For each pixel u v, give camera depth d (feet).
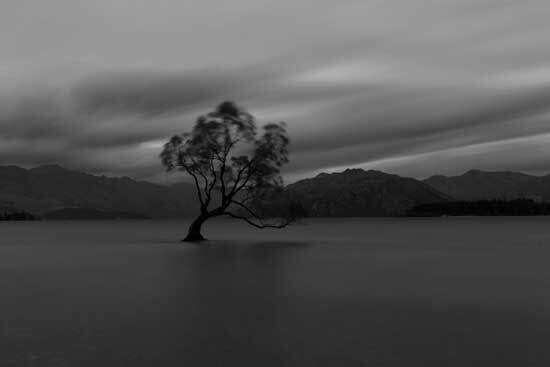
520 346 42.09
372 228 471.62
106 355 40.11
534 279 84.28
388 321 51.42
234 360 38.70
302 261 116.57
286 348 41.73
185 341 43.96
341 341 43.75
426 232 352.08
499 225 527.81
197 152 190.49
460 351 40.70
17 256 144.25
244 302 61.93
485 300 63.05
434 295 67.31
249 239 234.99
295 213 198.29
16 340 44.78
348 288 72.64
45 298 66.28
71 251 164.04
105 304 61.52
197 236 211.82
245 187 197.47
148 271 97.09
